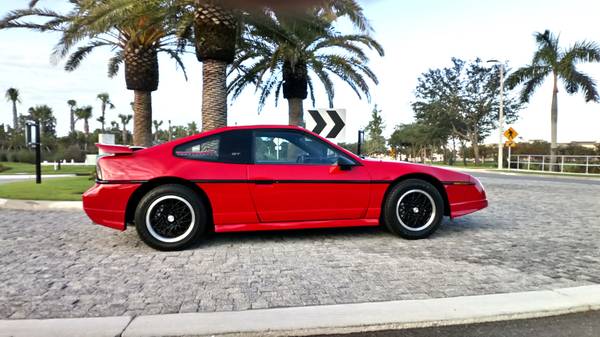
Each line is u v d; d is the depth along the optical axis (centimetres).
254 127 475
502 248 453
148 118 1311
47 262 400
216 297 307
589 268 379
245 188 448
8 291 320
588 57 2397
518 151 3959
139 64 1268
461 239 498
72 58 1471
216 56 984
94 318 267
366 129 5666
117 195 434
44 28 1273
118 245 469
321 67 1401
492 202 852
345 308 284
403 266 386
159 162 443
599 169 2417
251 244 471
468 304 291
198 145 460
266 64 1420
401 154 7238
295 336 252
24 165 3069
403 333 255
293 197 457
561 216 666
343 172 473
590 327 264
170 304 294
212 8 962
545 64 2550
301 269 377
